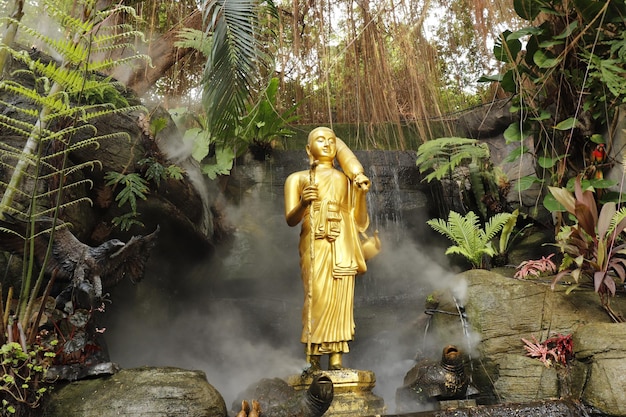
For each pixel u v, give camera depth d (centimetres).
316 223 562
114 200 605
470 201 873
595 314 559
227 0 506
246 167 894
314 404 425
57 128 519
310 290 547
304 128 983
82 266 436
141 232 645
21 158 415
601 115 682
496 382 529
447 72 852
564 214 744
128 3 719
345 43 710
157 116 662
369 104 778
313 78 771
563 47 684
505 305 570
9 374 379
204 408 411
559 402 453
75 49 405
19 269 497
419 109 770
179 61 877
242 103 500
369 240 587
